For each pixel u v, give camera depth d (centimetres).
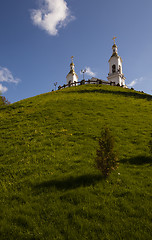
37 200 834
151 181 987
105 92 4378
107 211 743
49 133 1903
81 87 5197
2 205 808
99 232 635
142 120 2344
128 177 1034
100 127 2044
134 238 603
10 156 1408
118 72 8769
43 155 1371
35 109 2983
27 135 1878
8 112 3020
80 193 867
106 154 1000
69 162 1230
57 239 605
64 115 2583
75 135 1817
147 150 1425
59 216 718
